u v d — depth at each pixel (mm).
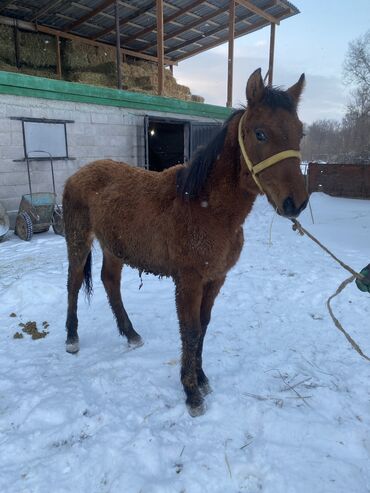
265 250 6008
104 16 13156
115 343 3223
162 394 2512
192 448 2045
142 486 1769
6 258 5688
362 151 20922
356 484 1810
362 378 2635
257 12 12625
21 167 7480
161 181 2561
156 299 4090
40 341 3264
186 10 12773
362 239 6590
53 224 7289
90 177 3008
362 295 4047
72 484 1801
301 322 3512
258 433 2154
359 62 21797
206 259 2258
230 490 1786
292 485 1787
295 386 2564
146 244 2516
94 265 5281
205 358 2906
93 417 2270
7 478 1840
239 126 2041
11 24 12844
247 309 3801
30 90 7328
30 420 2246
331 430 2143
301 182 1789
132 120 9516
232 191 2150
